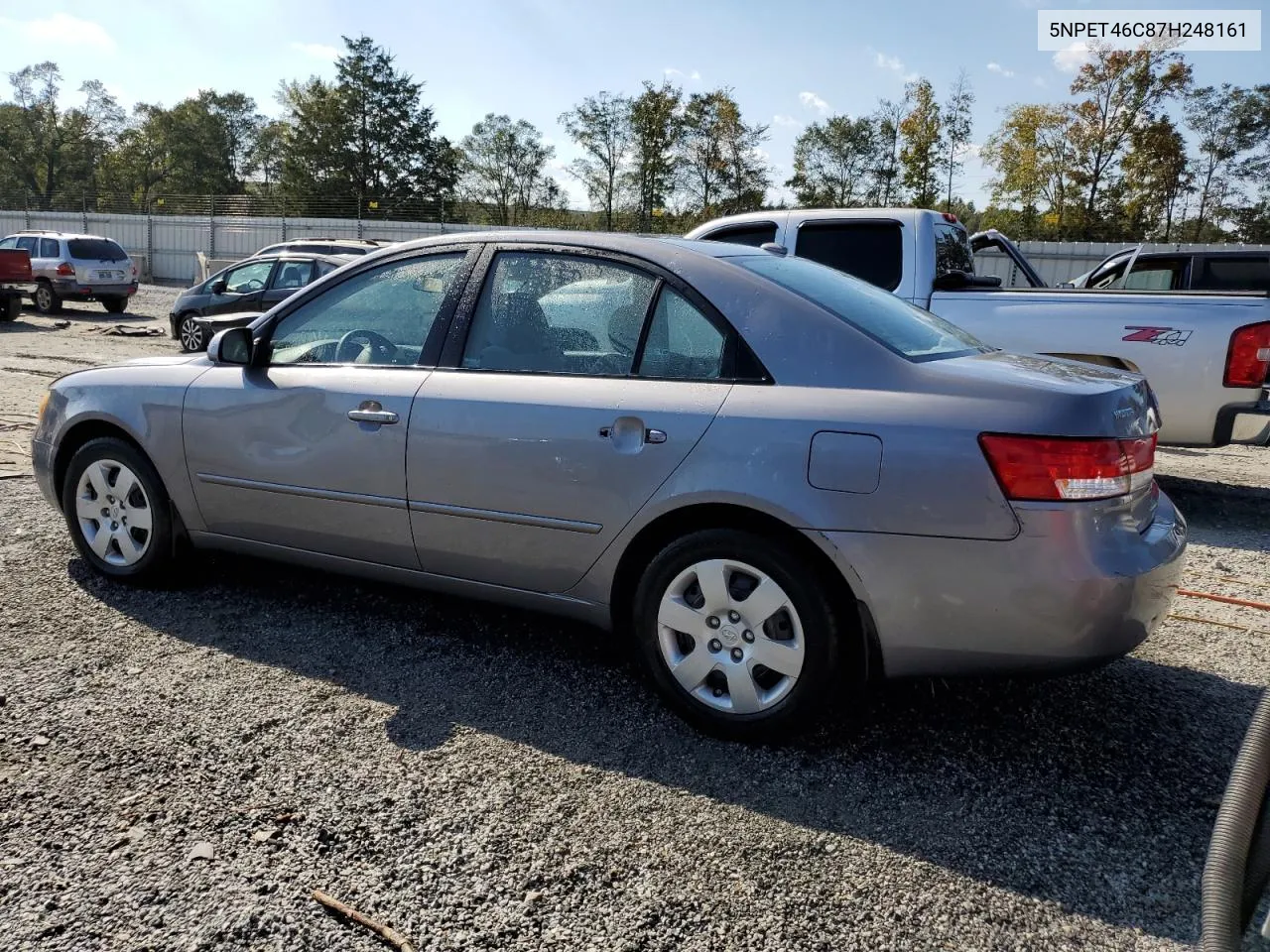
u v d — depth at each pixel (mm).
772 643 2805
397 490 3350
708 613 2883
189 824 2406
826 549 2656
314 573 4344
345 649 3529
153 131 78938
